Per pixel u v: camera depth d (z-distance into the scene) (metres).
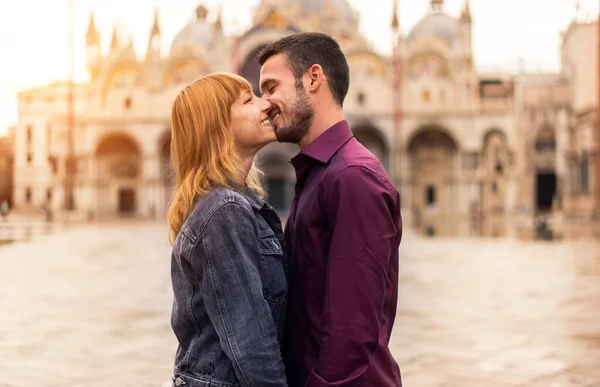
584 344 9.86
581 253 26.23
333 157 3.39
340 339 3.02
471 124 78.06
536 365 8.63
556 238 35.59
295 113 3.47
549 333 10.62
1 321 11.49
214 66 80.50
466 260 23.19
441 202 81.94
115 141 81.62
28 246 29.05
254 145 3.57
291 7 87.00
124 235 38.81
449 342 9.98
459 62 79.25
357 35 89.19
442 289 15.75
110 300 13.82
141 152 79.88
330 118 3.50
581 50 68.75
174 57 80.38
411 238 36.62
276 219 3.58
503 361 8.83
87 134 77.75
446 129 78.50
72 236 37.22
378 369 3.23
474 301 13.91
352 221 3.11
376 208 3.12
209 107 3.42
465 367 8.52
